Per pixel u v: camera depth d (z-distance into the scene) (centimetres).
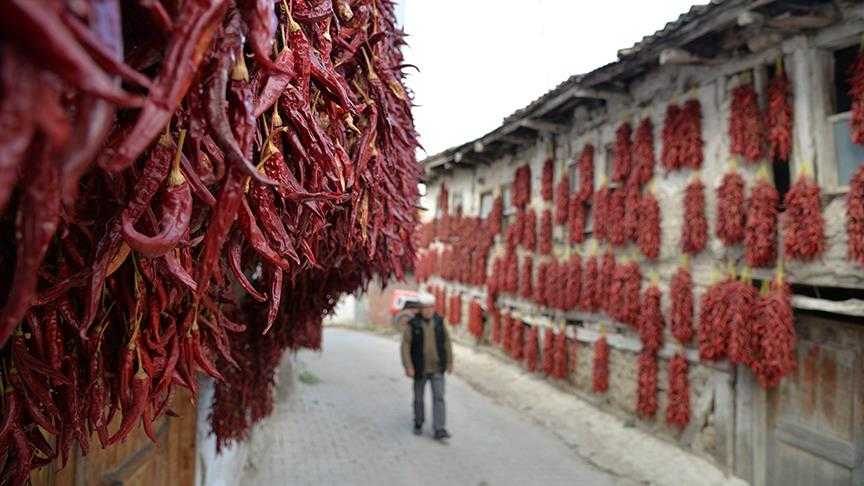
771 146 465
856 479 422
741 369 531
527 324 1021
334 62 118
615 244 686
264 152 82
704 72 565
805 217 432
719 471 550
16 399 87
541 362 965
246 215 79
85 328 69
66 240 78
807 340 473
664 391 636
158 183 67
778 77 463
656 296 625
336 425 830
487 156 1199
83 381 94
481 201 1296
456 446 745
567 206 854
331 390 1068
